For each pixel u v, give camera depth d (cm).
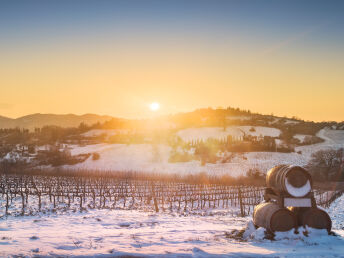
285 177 1273
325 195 5612
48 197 3641
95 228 1619
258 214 1350
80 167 14225
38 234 1360
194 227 1681
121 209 2847
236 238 1299
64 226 1688
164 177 9306
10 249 1000
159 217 2203
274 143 17762
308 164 11994
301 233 1250
